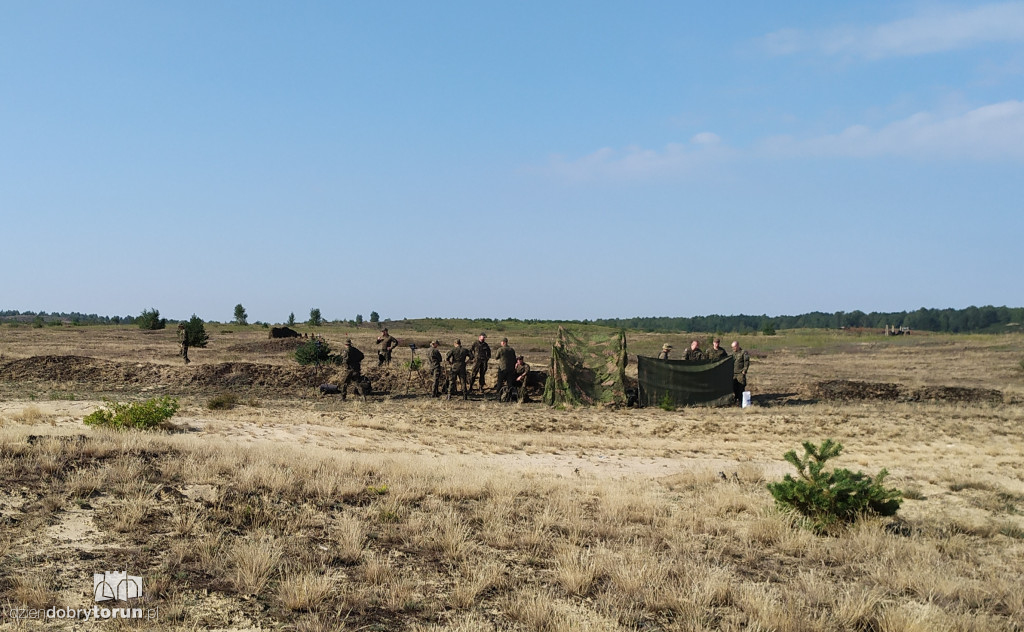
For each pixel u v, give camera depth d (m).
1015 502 12.69
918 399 29.20
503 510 10.23
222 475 10.52
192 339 47.47
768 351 60.44
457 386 29.88
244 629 6.00
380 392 29.03
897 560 8.84
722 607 7.12
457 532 8.81
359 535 8.44
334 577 7.16
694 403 26.56
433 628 6.25
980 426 22.66
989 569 8.63
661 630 6.50
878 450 18.41
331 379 29.83
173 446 12.07
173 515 8.64
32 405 18.17
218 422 17.92
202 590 6.68
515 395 27.61
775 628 6.54
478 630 6.23
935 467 15.91
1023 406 28.30
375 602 6.77
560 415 23.84
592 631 6.22
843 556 9.04
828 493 10.65
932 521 11.04
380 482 11.38
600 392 26.47
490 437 18.81
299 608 6.47
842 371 42.00
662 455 17.27
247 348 46.44
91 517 8.32
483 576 7.43
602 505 11.06
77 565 7.00
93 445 11.15
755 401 28.17
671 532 9.80
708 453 17.73
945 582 7.81
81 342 53.69
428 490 11.21
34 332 71.75
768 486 11.20
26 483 9.09
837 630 6.57
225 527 8.48
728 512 11.30
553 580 7.69
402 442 17.41
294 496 9.93
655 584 7.50
